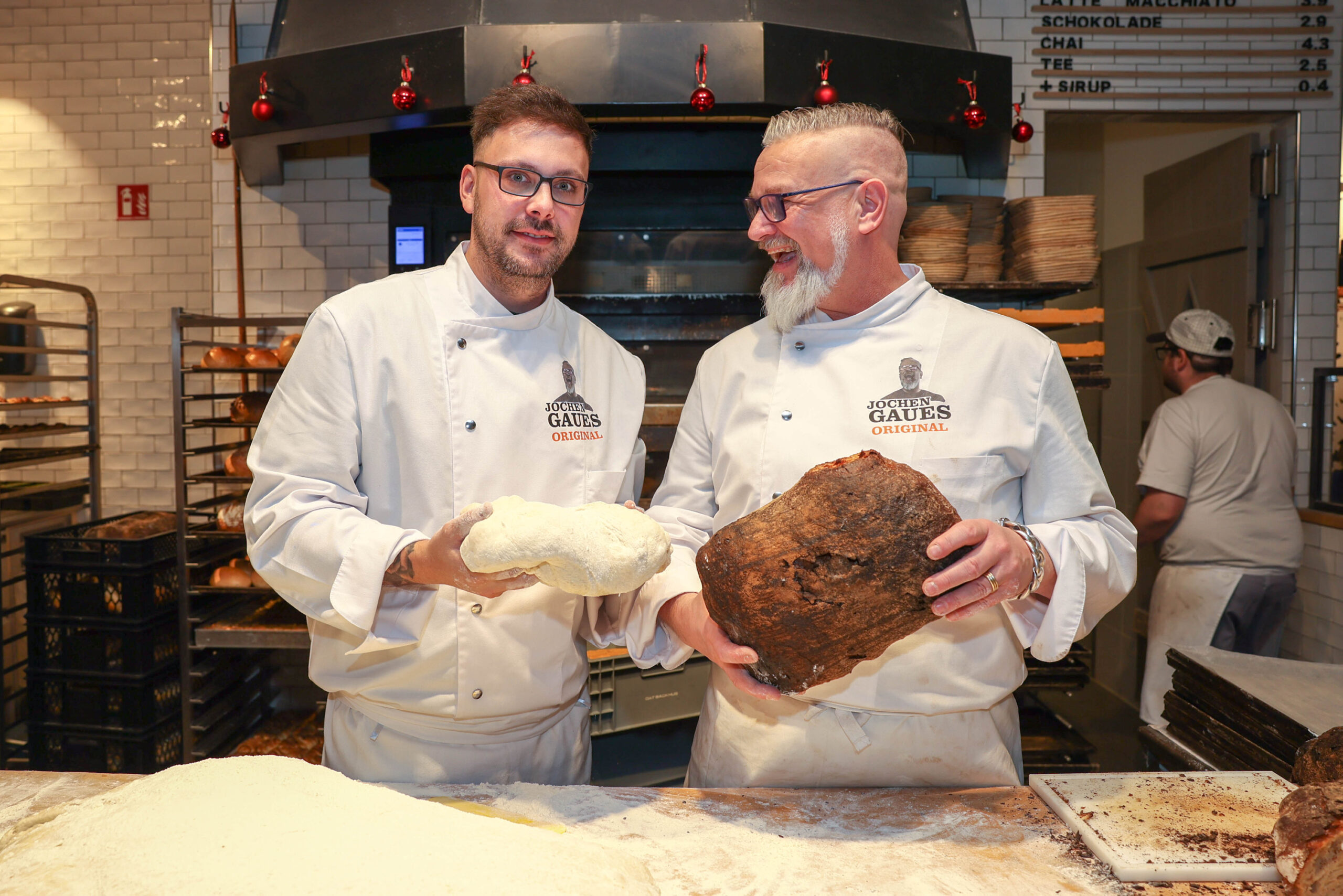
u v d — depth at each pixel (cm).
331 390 117
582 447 127
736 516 133
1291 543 289
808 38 213
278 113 228
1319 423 313
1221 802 107
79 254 368
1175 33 308
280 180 299
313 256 303
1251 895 89
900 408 124
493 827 94
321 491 115
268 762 104
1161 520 295
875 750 122
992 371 124
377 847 86
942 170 304
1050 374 125
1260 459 288
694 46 209
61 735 261
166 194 364
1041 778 114
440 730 124
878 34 234
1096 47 308
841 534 89
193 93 362
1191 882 91
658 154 242
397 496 122
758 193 128
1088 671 260
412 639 110
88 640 259
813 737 124
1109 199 445
